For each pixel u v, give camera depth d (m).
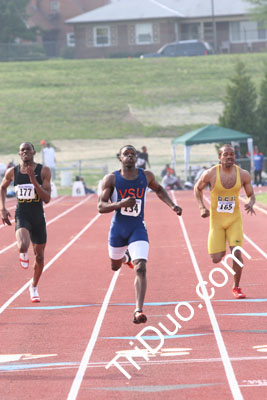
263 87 103.44
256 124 100.31
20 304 22.81
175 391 13.51
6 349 17.12
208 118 134.25
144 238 18.92
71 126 129.00
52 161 89.56
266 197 62.41
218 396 13.10
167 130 127.75
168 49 189.00
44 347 17.20
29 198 21.94
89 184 89.50
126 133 125.62
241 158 87.44
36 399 13.39
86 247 36.84
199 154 109.38
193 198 68.38
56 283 26.62
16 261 32.88
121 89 153.00
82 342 17.55
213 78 159.25
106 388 13.85
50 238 41.22
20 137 121.25
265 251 33.16
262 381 13.84
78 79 162.00
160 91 150.75
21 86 156.00
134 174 19.03
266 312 20.42
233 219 22.58
